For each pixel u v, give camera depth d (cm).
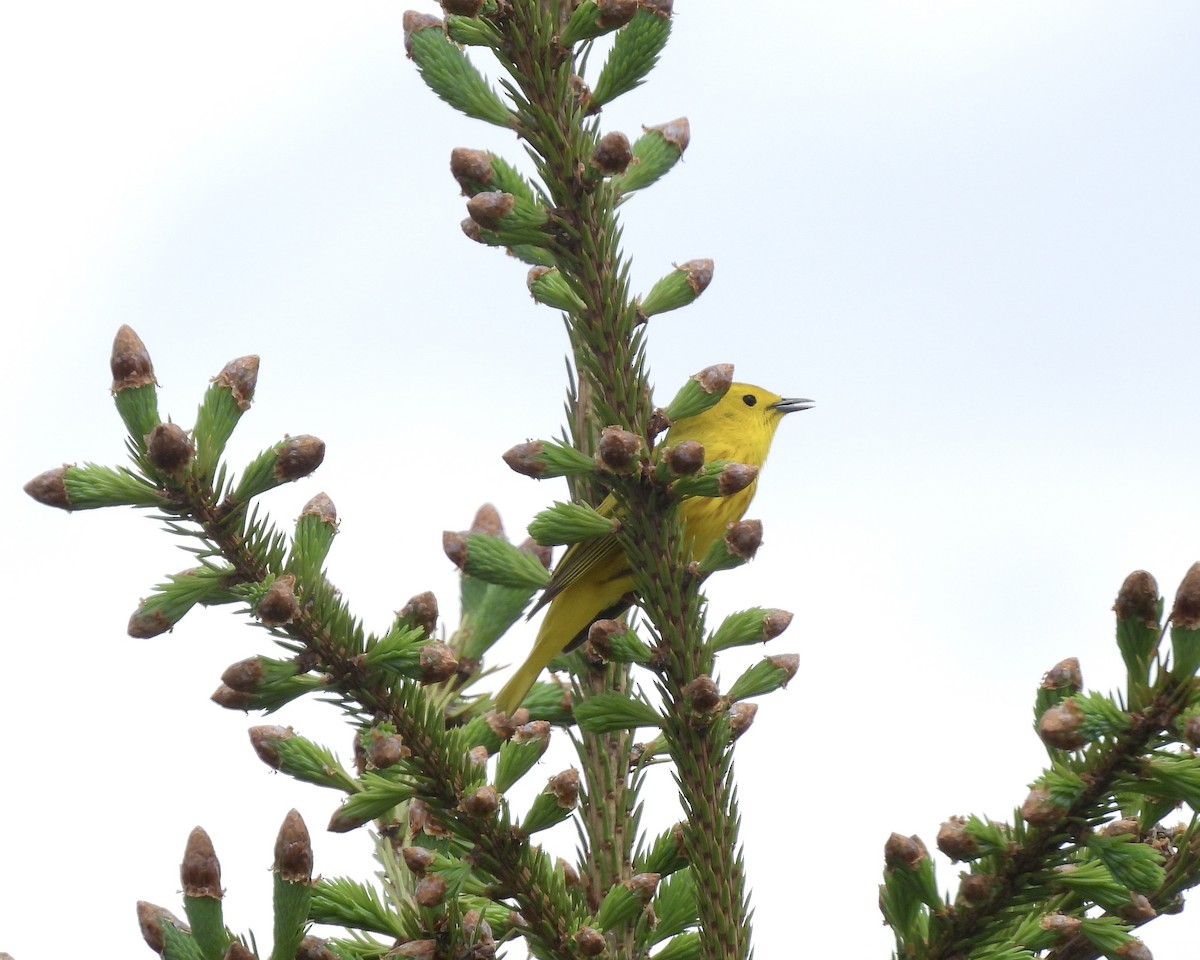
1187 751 563
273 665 646
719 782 742
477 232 747
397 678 668
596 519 738
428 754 670
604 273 753
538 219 728
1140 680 540
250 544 650
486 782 679
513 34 721
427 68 727
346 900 646
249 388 645
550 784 664
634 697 756
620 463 703
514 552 731
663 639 752
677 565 749
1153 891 613
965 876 605
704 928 721
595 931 656
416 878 678
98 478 627
